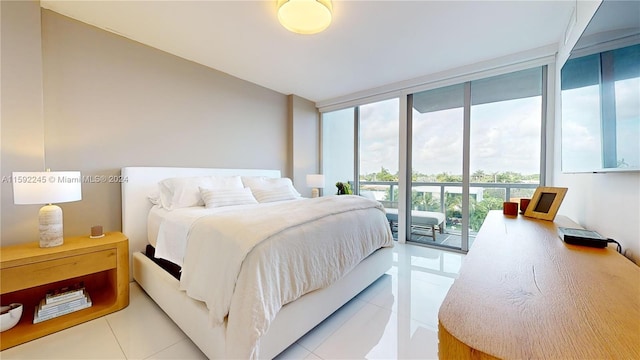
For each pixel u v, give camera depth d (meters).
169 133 2.81
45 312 1.68
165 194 2.41
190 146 2.99
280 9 1.93
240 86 3.54
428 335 1.63
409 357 1.43
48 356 1.42
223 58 2.93
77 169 2.21
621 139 0.97
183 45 2.62
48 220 1.71
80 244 1.80
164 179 2.55
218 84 3.27
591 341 0.46
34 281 1.56
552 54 2.58
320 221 1.74
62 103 2.13
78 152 2.22
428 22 2.21
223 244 1.35
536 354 0.44
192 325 1.46
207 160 3.16
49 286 1.95
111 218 2.40
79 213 2.23
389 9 2.03
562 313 0.56
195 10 2.05
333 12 2.06
